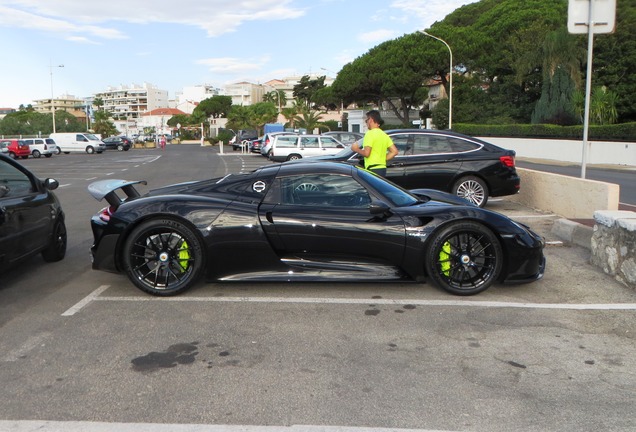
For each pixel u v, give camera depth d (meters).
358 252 4.82
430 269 4.76
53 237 6.09
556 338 3.88
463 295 4.82
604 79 33.59
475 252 4.82
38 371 3.34
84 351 3.65
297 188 4.97
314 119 62.31
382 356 3.56
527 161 30.44
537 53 34.97
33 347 3.72
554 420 2.76
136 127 133.75
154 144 74.25
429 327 4.09
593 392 3.07
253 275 4.86
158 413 2.82
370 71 44.12
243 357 3.54
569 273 5.55
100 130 88.88
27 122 75.69
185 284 4.80
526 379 3.23
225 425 2.70
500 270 4.80
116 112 182.00
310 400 2.96
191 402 2.94
